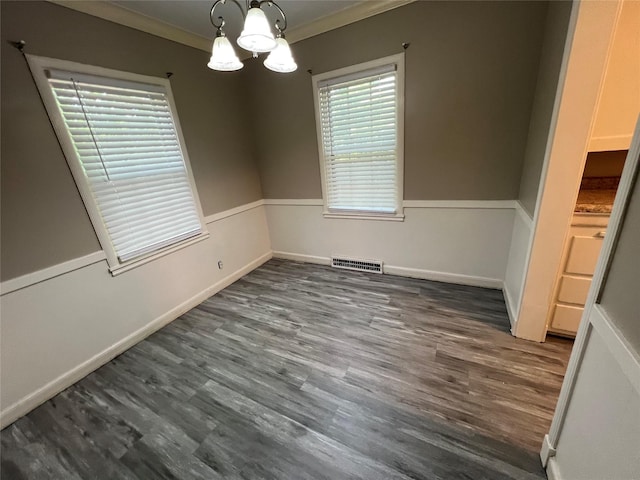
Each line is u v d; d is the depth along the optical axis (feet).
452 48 6.94
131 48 6.88
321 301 8.66
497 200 7.65
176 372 6.25
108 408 5.46
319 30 8.21
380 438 4.44
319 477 4.00
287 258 12.30
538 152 5.74
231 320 8.08
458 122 7.45
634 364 2.24
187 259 8.72
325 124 9.29
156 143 7.62
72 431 5.04
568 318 5.85
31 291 5.53
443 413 4.74
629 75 4.47
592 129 4.58
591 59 4.18
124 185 6.98
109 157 6.64
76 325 6.23
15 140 5.21
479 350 6.06
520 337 6.30
